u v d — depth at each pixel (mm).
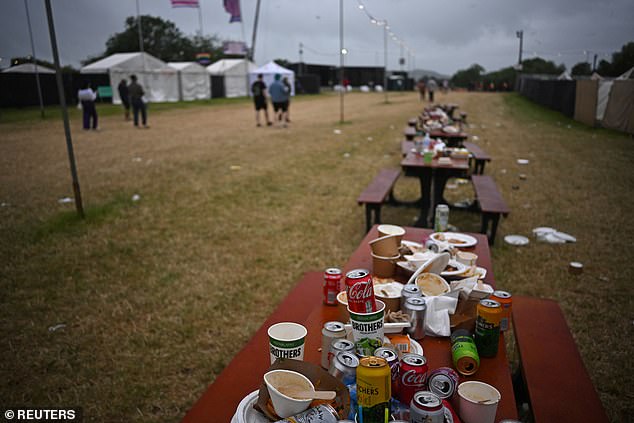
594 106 15117
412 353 1646
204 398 1804
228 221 6035
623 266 4605
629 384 2916
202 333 3525
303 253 5016
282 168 9102
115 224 5859
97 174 8578
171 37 58781
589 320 3625
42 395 2871
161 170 8875
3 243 5234
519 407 2674
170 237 5477
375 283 2461
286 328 1713
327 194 7312
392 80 56906
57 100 25844
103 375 3057
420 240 3367
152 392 2902
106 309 3869
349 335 1777
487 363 1873
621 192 7344
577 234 5516
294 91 41281
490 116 19844
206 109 25484
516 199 6996
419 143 7102
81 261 4793
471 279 2211
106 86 27594
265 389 1413
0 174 8586
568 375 2105
